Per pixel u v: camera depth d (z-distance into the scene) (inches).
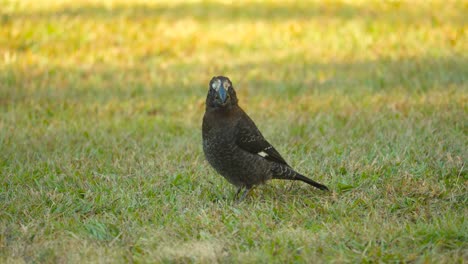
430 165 455.8
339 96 674.2
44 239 358.3
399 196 411.5
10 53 856.3
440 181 425.7
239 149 410.6
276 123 586.9
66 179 455.2
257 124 586.9
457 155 473.1
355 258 327.9
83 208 401.4
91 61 834.8
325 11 1075.3
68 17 1019.9
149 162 480.7
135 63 826.2
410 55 828.0
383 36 918.4
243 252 337.4
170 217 385.1
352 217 379.2
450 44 869.2
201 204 408.2
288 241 344.2
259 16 1047.0
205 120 414.3
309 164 472.4
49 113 638.5
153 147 525.3
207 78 765.9
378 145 504.1
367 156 477.4
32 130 579.8
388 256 327.3
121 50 876.0
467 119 561.0
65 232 366.0
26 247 347.6
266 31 954.7
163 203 410.6
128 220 380.5
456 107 597.9
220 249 342.3
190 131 578.2
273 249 335.9
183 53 868.0
